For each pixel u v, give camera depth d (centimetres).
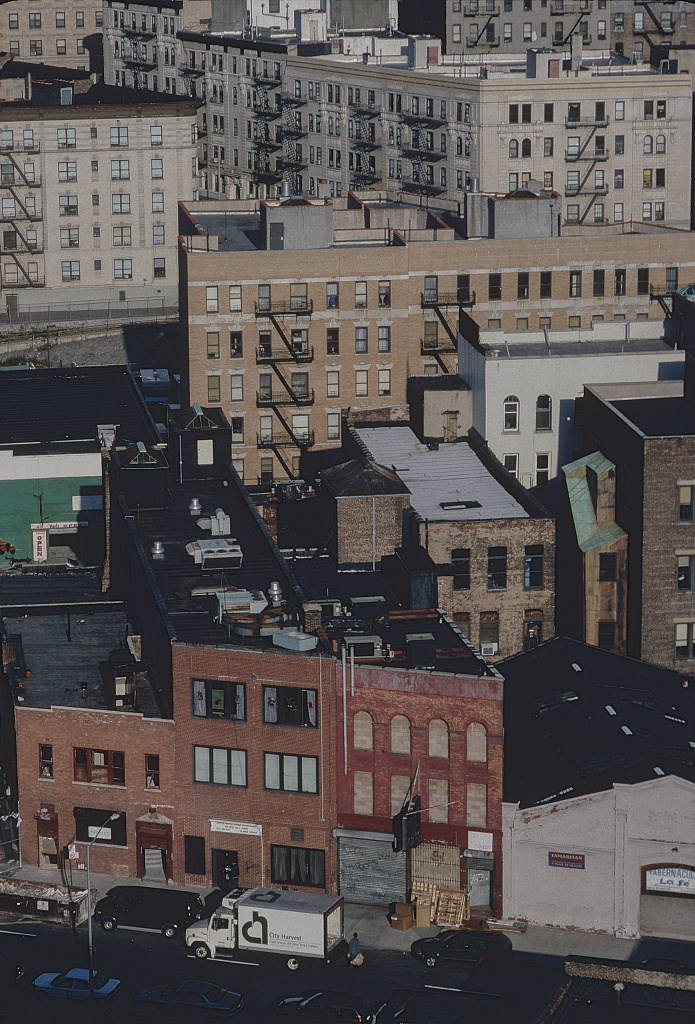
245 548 15825
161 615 13988
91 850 13888
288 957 12731
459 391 18625
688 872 12838
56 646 15375
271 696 13262
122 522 16525
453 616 16262
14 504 18912
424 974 12581
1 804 14950
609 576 16362
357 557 16300
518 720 14200
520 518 16225
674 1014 12031
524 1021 11912
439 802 13150
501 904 13162
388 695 13038
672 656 16212
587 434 17625
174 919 13088
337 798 13338
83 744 13725
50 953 12900
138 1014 12094
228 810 13550
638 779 12888
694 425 16712
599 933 13000
